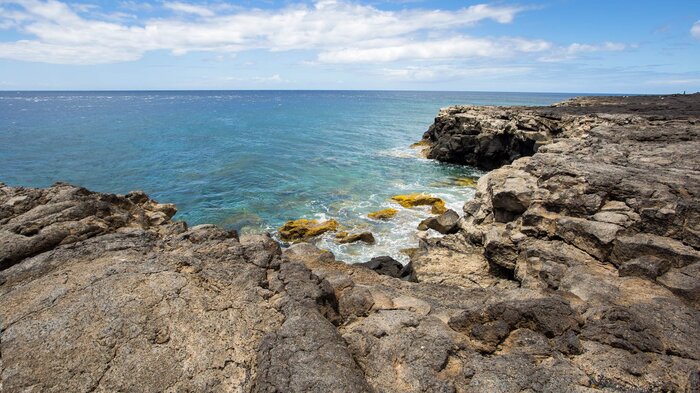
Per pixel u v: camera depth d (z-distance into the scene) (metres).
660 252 9.93
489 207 17.27
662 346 6.38
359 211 27.78
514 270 12.99
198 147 51.28
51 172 36.75
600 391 5.48
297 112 114.62
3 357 5.32
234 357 5.76
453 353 6.46
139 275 7.14
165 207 12.88
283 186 33.88
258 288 7.32
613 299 8.39
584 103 53.59
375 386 5.80
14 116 88.06
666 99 55.31
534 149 34.66
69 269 7.23
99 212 9.45
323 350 5.89
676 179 12.78
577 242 11.66
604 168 14.29
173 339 5.87
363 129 73.62
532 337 6.64
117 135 59.56
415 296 9.33
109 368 5.30
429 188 33.84
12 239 7.76
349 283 8.71
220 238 9.22
